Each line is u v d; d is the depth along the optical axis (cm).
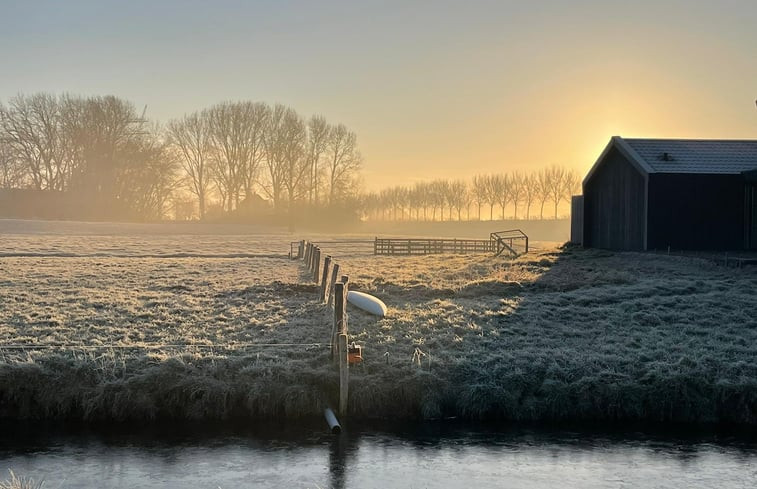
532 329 1773
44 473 1117
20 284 2359
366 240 5966
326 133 10306
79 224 7294
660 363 1502
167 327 1788
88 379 1391
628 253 2892
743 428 1365
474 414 1392
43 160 9675
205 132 9950
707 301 2002
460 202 14375
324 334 1705
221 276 2681
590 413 1399
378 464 1167
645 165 2888
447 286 2292
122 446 1233
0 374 1370
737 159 2986
